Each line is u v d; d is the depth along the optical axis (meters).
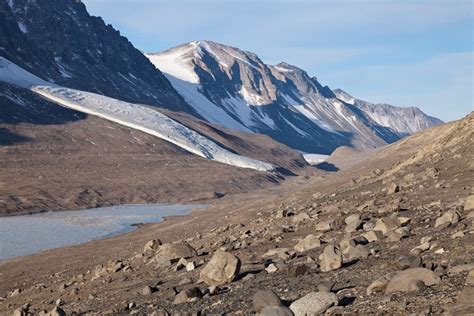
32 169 152.75
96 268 33.72
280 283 16.78
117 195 142.38
